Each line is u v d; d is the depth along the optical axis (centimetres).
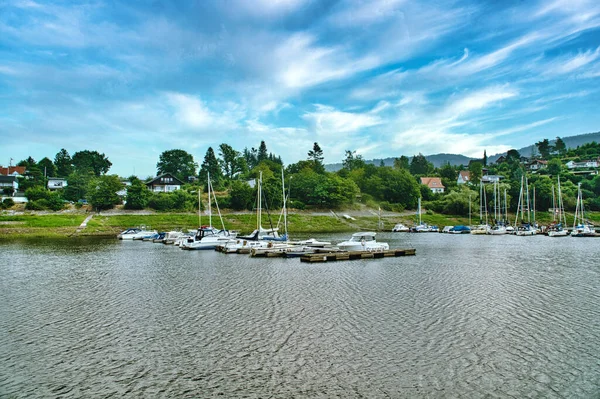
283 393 1602
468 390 1617
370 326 2353
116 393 1616
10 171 16650
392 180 15838
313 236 9000
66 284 3606
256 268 4462
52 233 8988
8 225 9075
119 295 3167
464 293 3175
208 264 4791
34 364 1883
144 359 1928
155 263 4888
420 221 12344
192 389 1641
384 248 5900
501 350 2003
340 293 3181
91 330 2334
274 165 19862
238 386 1661
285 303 2873
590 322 2428
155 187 15088
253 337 2191
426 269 4375
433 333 2239
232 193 12288
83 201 12481
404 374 1750
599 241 8212
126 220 10269
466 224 13075
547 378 1714
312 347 2045
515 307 2759
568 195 14800
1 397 1584
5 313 2686
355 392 1605
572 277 3878
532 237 9406
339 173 18912
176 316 2580
